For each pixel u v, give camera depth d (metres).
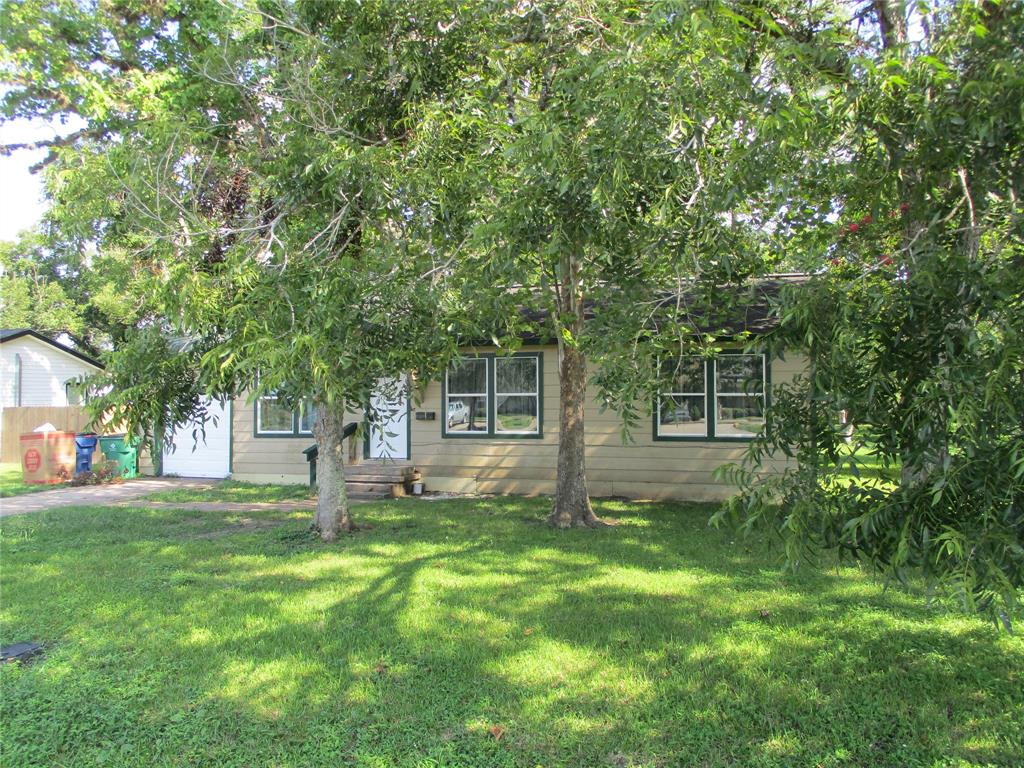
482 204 4.69
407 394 7.46
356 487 12.73
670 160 3.60
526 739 3.70
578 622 5.34
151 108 9.58
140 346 4.07
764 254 5.33
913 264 2.53
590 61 3.87
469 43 6.81
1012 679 4.33
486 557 7.52
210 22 9.66
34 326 32.12
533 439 12.94
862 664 4.54
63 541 8.73
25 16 10.48
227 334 3.74
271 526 9.74
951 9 3.29
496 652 4.79
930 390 2.02
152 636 5.20
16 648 5.05
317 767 3.50
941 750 3.53
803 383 2.49
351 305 3.79
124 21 11.59
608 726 3.81
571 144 3.63
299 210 5.25
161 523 10.03
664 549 7.82
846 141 3.53
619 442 12.33
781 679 4.33
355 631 5.25
